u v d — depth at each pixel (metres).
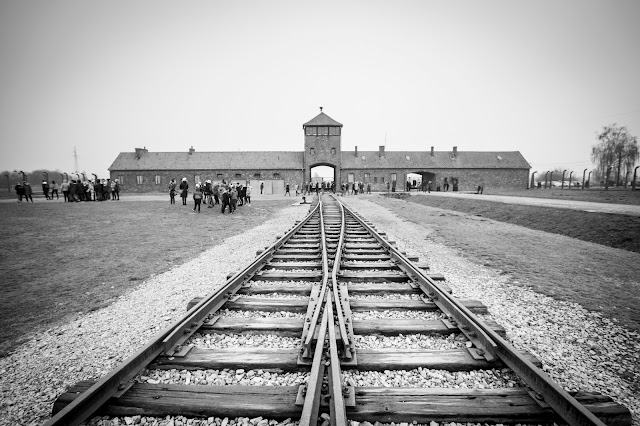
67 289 6.36
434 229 13.71
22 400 3.13
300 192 58.00
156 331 4.42
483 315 4.81
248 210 21.86
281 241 9.16
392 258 7.54
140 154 62.47
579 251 9.38
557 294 5.71
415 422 2.64
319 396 2.73
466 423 2.63
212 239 11.52
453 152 65.25
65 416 2.48
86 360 3.78
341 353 3.42
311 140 59.06
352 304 4.75
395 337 3.94
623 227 11.51
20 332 4.54
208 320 4.28
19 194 28.08
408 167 61.78
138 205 24.61
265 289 5.44
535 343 4.01
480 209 20.89
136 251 9.69
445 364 3.29
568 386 3.17
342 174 61.53
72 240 11.35
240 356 3.42
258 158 61.62
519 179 62.97
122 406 2.79
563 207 16.69
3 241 11.14
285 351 3.51
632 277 6.82
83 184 29.44
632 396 3.06
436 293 4.97
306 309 4.72
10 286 6.55
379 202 31.36
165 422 2.69
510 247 9.92
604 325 4.54
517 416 2.62
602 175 75.62
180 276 7.07
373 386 2.97
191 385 2.98
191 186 59.59
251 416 2.70
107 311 5.21
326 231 11.89
